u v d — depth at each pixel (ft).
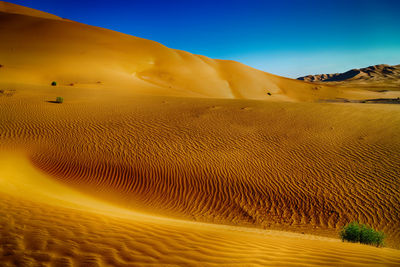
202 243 13.16
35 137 45.01
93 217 16.40
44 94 75.72
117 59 195.52
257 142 45.93
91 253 10.64
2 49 160.97
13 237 11.46
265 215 31.17
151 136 47.42
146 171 37.73
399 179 34.27
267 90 229.04
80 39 208.03
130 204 31.83
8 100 63.10
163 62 222.69
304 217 30.60
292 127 51.72
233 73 251.60
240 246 13.28
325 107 67.10
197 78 213.66
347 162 39.04
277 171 38.14
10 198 18.47
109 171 37.55
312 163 39.47
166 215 29.96
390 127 49.16
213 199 33.83
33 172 34.35
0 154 37.04
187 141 45.96
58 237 11.96
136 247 11.69
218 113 60.80
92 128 49.83
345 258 12.38
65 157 39.88
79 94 81.30
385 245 23.85
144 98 81.41
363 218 29.53
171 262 10.42
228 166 39.29
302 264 11.17
